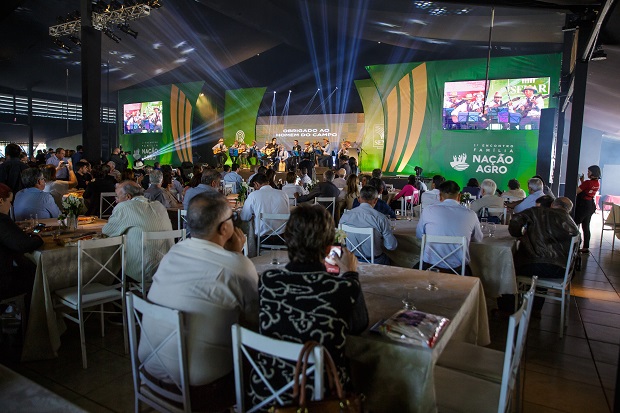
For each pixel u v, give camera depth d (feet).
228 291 5.83
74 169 29.25
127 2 29.89
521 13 33.76
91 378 9.01
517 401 7.61
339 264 5.96
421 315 6.13
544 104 41.75
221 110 67.46
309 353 4.46
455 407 6.48
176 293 5.82
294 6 42.50
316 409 4.26
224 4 39.60
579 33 20.03
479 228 11.87
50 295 9.84
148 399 6.16
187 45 50.85
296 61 60.13
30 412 6.21
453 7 34.81
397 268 9.20
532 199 16.42
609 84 27.43
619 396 4.57
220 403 5.97
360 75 59.67
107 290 10.19
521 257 12.71
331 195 22.44
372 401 5.58
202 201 6.30
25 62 58.49
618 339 11.40
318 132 59.16
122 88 71.15
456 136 46.11
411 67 47.93
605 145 56.49
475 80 44.39
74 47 51.65
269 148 57.00
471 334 8.16
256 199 16.43
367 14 40.75
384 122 50.14
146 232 10.68
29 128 71.26
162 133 68.13
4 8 36.17
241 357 5.17
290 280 5.19
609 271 18.54
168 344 5.74
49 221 14.06
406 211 23.09
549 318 12.92
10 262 9.82
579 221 21.70
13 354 10.07
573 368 9.79
